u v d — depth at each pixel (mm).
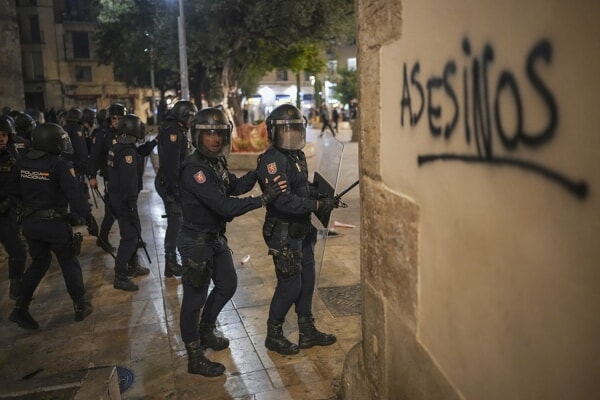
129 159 5012
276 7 13820
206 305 3693
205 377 3402
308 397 3150
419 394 1964
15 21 28344
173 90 38875
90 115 9906
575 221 1026
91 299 4855
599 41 932
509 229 1269
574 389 1074
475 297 1475
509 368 1327
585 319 1021
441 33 1567
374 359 2475
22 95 28688
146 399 3178
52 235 4090
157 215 8562
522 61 1165
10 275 4840
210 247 3361
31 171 4016
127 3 15328
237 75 17047
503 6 1229
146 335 4082
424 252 1825
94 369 2836
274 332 3682
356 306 4461
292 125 3326
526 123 1166
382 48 2109
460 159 1501
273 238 3480
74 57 49500
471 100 1410
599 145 948
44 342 3998
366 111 2373
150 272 5598
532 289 1192
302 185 3527
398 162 2008
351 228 7137
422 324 1892
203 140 3234
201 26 14422
